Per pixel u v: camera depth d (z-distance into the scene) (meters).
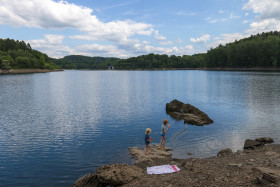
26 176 9.95
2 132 17.72
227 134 16.97
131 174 9.20
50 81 91.88
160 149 13.55
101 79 111.94
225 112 25.48
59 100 37.00
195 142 15.11
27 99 38.09
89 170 10.63
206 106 29.81
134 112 26.31
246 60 166.38
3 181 9.48
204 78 100.00
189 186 7.30
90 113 25.77
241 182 7.29
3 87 60.72
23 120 22.11
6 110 27.69
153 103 33.62
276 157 10.12
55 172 10.39
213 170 8.91
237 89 49.72
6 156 12.46
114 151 13.37
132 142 15.16
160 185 7.67
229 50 180.12
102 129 18.66
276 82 62.88
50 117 23.55
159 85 69.81
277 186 6.37
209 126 19.55
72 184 9.26
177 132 17.72
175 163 10.97
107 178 8.70
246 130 17.94
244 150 12.99
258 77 86.56
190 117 21.59
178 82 81.56
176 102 26.80
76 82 87.56
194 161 10.95
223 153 12.48
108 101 35.91
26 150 13.49
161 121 21.66
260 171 8.04
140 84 75.81
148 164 11.06
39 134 17.14
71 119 22.55
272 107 27.75
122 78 121.50
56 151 13.35
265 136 16.28
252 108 27.42
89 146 14.30
